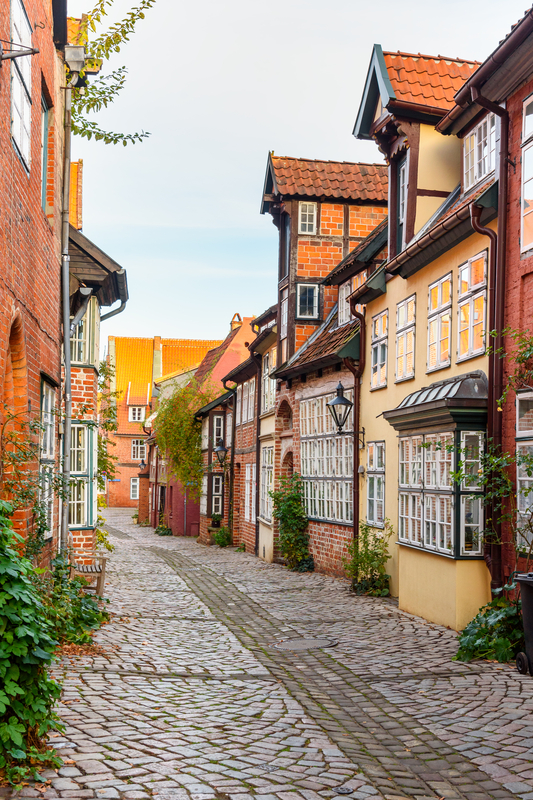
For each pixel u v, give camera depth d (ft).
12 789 14.07
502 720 20.06
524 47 29.01
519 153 31.14
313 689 24.57
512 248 31.40
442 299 38.96
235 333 130.41
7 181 23.52
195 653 29.91
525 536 28.86
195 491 118.62
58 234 38.45
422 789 15.88
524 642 27.25
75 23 45.29
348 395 54.65
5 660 14.64
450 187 45.16
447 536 33.96
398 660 28.37
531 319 29.89
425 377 40.86
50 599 29.09
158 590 51.57
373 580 47.50
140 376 236.63
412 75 46.06
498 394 31.53
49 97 35.19
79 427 52.03
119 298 55.47
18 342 27.43
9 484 25.25
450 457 33.81
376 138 47.91
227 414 106.01
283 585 53.93
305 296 70.23
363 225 71.72
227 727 19.52
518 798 15.29
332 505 58.13
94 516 52.37
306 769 16.65
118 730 18.56
